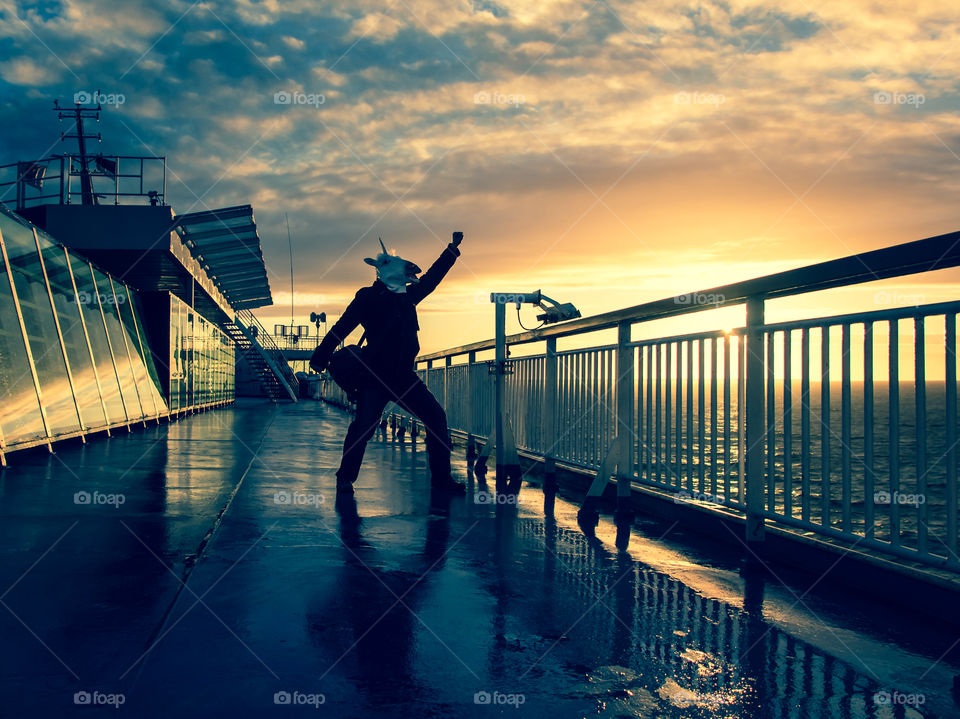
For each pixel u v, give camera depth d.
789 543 3.44
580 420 5.56
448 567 3.22
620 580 3.08
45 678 1.89
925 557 2.50
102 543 3.51
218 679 1.91
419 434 12.80
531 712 1.77
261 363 40.50
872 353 2.78
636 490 5.31
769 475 3.44
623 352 4.82
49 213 16.80
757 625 2.49
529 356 6.89
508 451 6.58
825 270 2.83
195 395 22.83
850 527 2.89
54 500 4.84
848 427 2.90
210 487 5.60
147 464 7.23
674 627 2.46
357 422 5.49
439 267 5.94
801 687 1.97
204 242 20.62
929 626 2.51
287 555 3.35
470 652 2.17
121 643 2.15
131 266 18.92
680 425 4.22
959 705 1.87
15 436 7.89
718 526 4.04
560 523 4.49
